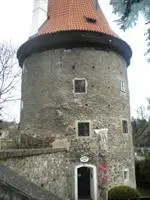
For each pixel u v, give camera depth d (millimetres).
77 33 15938
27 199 5219
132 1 3561
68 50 16234
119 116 16359
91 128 15242
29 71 17344
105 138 15195
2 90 17672
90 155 14922
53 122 15508
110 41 16406
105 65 16422
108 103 15906
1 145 18438
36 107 16359
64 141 15055
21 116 17703
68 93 15672
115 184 14969
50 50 16547
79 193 16438
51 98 15867
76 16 17250
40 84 16453
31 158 9430
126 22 3658
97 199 14484
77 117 15352
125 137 16469
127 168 16031
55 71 16125
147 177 21828
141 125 40094
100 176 14703
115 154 15445
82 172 16641
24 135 16656
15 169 8227
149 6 3539
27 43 17000
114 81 16594
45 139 15477
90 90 15750
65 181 13984
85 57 16172
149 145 38844
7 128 22422
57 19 17422
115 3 3615
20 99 18250
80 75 15898
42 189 7047
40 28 18172
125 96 17562
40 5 20562
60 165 13273
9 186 5227
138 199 11789
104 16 18578
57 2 18219
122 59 18094
